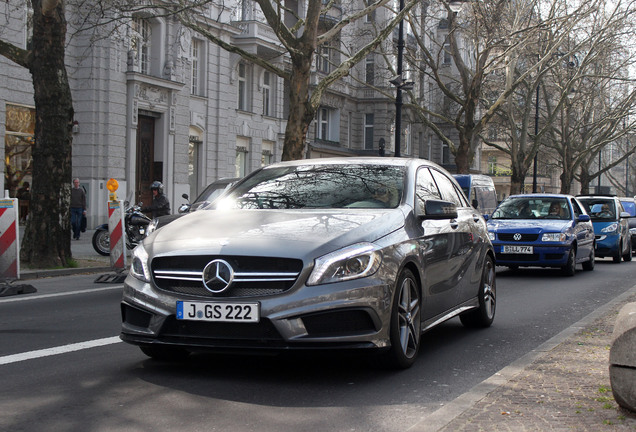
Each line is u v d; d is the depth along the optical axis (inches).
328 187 264.4
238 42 1380.4
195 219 244.1
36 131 591.2
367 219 233.5
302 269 207.0
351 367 240.8
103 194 1083.9
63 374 228.2
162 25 1197.7
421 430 164.4
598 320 337.1
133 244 708.7
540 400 188.4
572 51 1289.4
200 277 212.5
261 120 1492.4
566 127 1884.8
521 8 1229.1
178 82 1206.9
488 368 246.8
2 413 185.2
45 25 580.1
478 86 1220.5
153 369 235.3
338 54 1787.6
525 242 600.4
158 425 176.2
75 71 1046.4
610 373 176.1
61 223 596.7
